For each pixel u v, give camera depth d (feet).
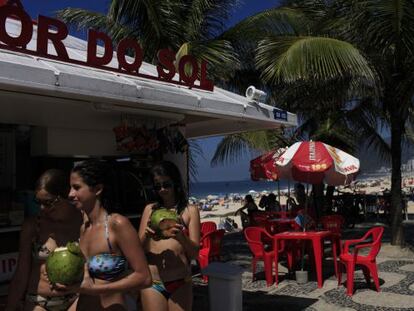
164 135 23.49
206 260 27.25
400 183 38.24
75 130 23.24
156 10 45.50
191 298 12.80
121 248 9.65
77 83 13.93
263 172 37.40
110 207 10.00
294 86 39.45
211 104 19.62
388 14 32.32
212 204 141.49
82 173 9.69
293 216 43.01
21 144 22.77
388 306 21.61
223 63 45.50
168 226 11.41
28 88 12.73
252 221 44.55
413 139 59.82
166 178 12.62
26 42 13.93
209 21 50.11
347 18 35.68
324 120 51.80
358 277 27.81
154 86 17.43
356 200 60.44
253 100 22.82
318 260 25.91
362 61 31.48
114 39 47.42
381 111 43.27
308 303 22.67
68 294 10.05
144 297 12.25
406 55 34.30
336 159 26.37
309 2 46.55
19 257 10.71
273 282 27.40
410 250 36.32
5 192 19.85
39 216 10.85
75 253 9.07
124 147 21.70
